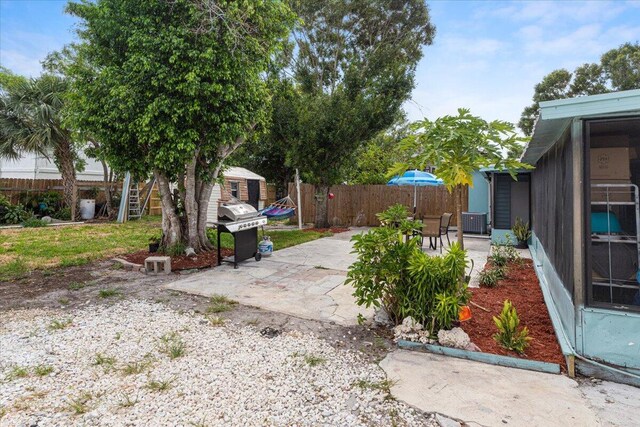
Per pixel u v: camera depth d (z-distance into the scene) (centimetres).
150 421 222
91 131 642
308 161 1137
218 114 630
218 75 588
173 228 736
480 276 525
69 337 350
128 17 591
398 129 2072
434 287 330
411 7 1909
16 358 306
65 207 1404
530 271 592
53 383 267
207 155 723
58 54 1316
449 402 238
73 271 607
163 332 362
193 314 412
